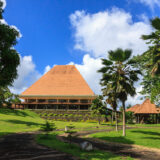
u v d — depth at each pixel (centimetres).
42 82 8606
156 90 2647
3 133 2353
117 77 2192
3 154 1088
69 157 1038
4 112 5453
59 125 4041
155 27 1869
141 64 2820
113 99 2483
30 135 2205
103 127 3925
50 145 1430
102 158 1029
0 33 1862
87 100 7606
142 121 5488
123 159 1032
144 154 1217
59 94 7919
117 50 2123
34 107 7669
